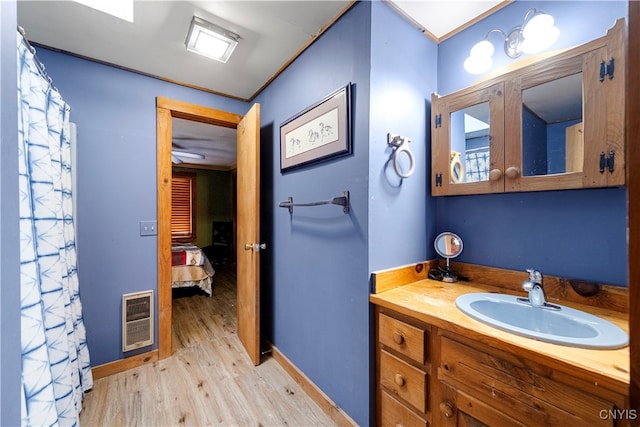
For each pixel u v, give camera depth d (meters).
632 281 0.47
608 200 1.01
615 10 1.01
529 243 1.22
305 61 1.67
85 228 1.76
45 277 1.13
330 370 1.46
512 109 1.15
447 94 1.52
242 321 2.25
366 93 1.22
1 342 0.52
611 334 0.78
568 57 1.00
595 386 0.64
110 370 1.83
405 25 1.37
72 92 1.73
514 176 1.14
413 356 1.04
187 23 1.47
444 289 1.27
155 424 1.39
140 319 1.94
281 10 1.37
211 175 6.30
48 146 1.17
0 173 0.52
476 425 0.86
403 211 1.36
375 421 1.22
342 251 1.37
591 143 0.95
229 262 6.11
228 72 1.99
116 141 1.88
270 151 2.12
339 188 1.38
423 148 1.47
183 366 1.93
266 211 2.19
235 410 1.49
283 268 1.94
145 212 1.99
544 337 0.76
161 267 2.03
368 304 1.21
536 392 0.74
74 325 1.52
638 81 0.45
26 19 1.42
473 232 1.43
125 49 1.70
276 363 1.97
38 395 0.88
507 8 1.29
